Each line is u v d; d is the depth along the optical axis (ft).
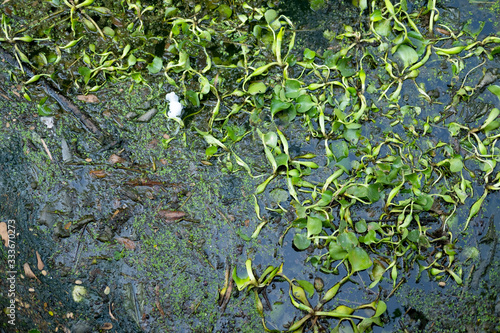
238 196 5.10
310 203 4.98
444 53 5.38
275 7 5.65
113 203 5.08
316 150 5.22
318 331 4.72
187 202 5.09
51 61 5.50
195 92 5.27
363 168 5.05
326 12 5.65
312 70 5.37
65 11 5.63
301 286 4.68
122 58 5.47
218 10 5.62
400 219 4.79
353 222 4.98
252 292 4.83
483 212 5.05
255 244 4.98
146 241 4.99
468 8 5.64
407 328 4.76
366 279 4.85
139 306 4.84
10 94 5.41
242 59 5.56
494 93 5.24
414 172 5.03
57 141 5.27
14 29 5.57
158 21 5.63
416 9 5.61
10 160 5.23
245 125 5.31
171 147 5.25
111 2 5.65
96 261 4.95
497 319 4.80
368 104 5.31
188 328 4.78
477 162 5.14
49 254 4.98
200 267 4.91
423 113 5.33
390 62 5.40
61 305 4.89
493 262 4.93
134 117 5.34
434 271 4.82
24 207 5.11
